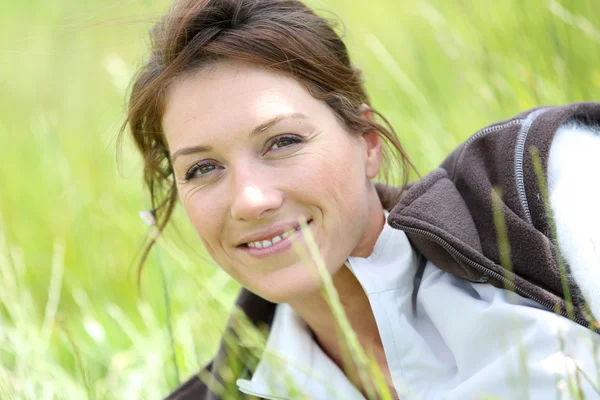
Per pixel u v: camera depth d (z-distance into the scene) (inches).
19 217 268.8
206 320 180.7
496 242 118.5
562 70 186.1
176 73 123.0
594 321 109.9
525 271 115.7
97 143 293.4
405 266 126.6
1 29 332.2
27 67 322.7
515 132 123.6
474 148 128.7
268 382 136.0
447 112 212.7
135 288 230.4
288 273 121.0
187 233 220.2
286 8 127.6
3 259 212.4
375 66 253.0
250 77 120.7
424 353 121.6
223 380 146.7
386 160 146.6
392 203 140.7
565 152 121.6
